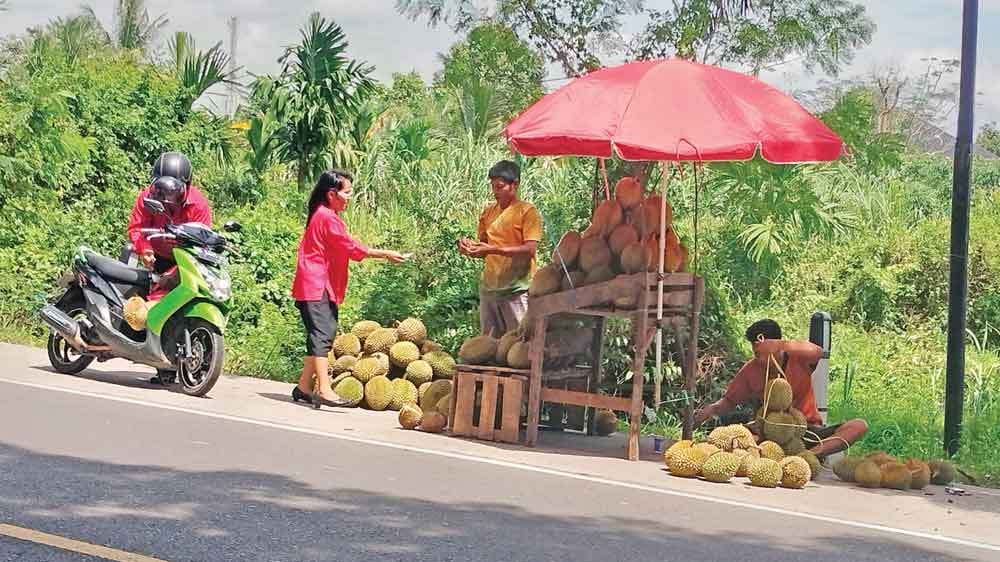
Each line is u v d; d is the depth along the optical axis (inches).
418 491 296.0
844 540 280.5
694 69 376.5
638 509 298.0
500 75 547.2
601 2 528.1
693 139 356.8
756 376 382.0
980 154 1237.7
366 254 431.5
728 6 518.3
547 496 304.8
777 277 671.1
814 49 519.5
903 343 623.8
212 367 422.0
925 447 426.9
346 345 449.4
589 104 369.7
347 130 856.3
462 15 543.5
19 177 667.4
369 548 236.2
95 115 810.8
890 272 676.1
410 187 781.9
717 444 355.9
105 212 703.7
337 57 830.5
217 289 427.5
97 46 1172.5
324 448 348.2
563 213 572.1
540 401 389.7
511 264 423.2
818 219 674.2
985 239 697.0
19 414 357.7
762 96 379.6
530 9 537.0
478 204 743.1
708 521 290.4
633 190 380.2
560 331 400.8
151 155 834.8
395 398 434.3
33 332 553.6
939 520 315.3
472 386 393.1
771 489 342.3
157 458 308.3
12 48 819.4
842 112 515.8
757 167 549.3
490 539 251.8
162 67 1009.5
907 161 890.1
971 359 585.3
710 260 644.1
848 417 475.2
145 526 239.0
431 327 524.1
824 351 388.2
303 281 430.6
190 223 433.7
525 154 375.6
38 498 255.8
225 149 902.4
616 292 372.5
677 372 466.6
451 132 865.5
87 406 383.6
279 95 819.4
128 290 444.8
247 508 261.1
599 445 401.1
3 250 595.2
